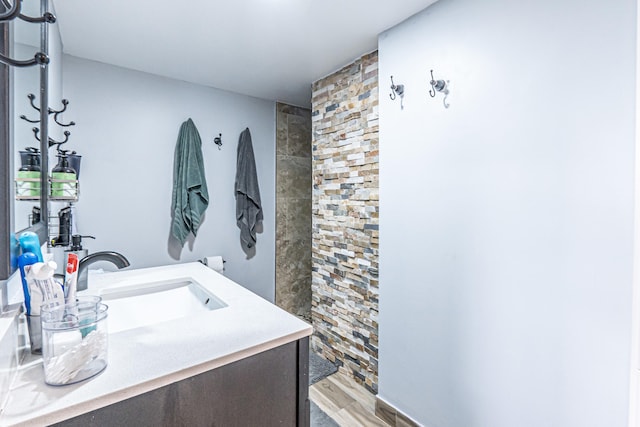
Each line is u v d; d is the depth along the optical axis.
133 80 2.22
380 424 1.71
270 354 0.87
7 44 0.70
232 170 2.72
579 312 1.03
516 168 1.18
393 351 1.70
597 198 0.99
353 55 2.00
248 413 0.83
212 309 1.23
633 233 0.92
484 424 1.29
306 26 1.67
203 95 2.54
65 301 0.74
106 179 2.13
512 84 1.19
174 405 0.71
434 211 1.48
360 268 2.04
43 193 1.03
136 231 2.25
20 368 0.68
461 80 1.36
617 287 0.95
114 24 1.64
